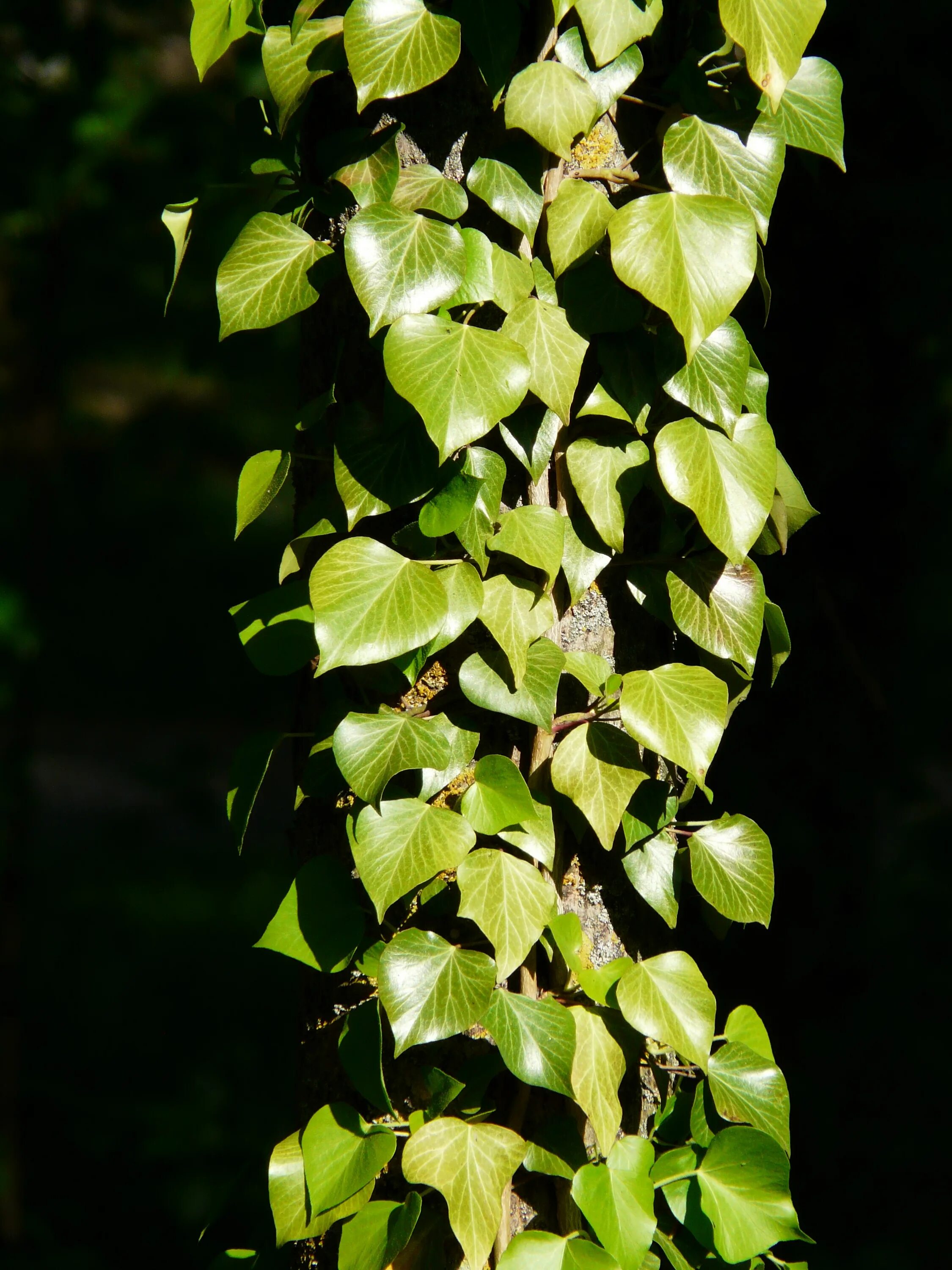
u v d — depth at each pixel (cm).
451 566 198
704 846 203
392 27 198
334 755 199
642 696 199
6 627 364
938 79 272
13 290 371
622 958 202
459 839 198
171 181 359
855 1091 304
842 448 278
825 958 279
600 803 200
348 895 201
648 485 203
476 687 199
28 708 369
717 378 200
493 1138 198
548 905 198
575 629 203
